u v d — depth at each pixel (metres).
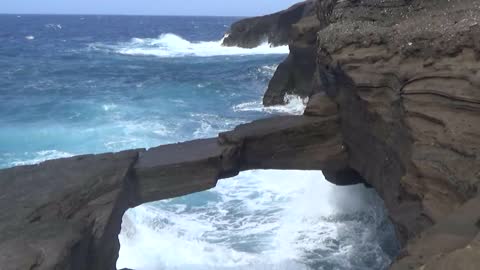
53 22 145.38
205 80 35.16
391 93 9.55
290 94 25.28
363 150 10.92
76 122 21.22
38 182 8.62
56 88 30.81
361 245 11.24
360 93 10.25
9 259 6.20
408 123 8.38
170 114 23.20
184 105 25.83
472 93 7.73
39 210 7.57
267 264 10.54
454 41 8.51
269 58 46.97
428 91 8.39
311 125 11.96
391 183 9.28
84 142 18.23
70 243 6.68
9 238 6.72
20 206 7.62
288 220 12.48
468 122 7.67
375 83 9.91
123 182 9.13
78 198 8.17
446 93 8.07
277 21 53.00
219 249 11.09
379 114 9.72
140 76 37.16
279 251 11.02
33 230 6.99
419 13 10.97
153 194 10.36
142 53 56.84
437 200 7.24
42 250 6.42
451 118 7.89
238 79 36.03
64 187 8.39
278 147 11.88
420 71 8.79
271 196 13.85
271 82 26.03
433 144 7.86
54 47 63.03
